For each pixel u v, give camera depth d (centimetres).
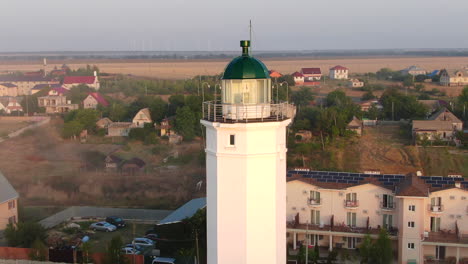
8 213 5578
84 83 18175
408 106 11500
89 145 9675
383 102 12356
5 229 5203
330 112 10188
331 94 13200
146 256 4822
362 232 4816
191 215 5431
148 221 6100
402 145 9462
